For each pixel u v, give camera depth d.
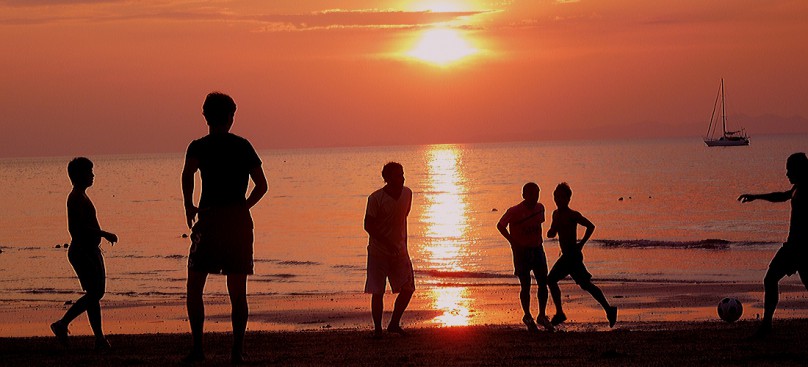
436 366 16.44
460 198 151.75
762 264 57.94
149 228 105.81
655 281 49.22
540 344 20.09
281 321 35.22
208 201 14.83
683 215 105.88
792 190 19.84
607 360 16.98
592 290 23.92
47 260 70.25
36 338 23.72
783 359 16.56
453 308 37.59
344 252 73.56
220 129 14.89
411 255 69.44
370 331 24.62
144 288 50.69
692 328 23.72
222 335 24.11
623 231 88.31
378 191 21.44
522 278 23.77
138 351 19.86
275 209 136.25
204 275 15.36
